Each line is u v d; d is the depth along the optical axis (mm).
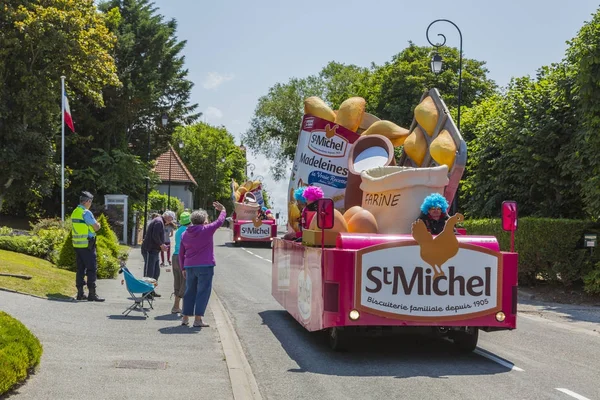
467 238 8984
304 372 8359
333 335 9594
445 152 10102
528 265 18828
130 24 46031
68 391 6570
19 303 11945
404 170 9672
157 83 47656
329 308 8656
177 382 7227
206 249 11008
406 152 11258
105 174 43531
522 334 11953
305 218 10766
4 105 35000
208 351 8969
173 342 9531
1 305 11523
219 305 14148
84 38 36000
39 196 39031
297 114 75500
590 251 18188
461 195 26531
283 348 9984
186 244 11047
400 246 8688
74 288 14953
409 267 8688
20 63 35156
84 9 36656
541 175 20969
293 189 13359
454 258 8781
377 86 51375
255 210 39969
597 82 17047
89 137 42688
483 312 8836
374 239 8844
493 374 8367
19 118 36281
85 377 7184
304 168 13148
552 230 18391
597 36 17000
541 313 15172
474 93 48500
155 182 47625
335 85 76438
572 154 19078
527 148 20562
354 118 13078
